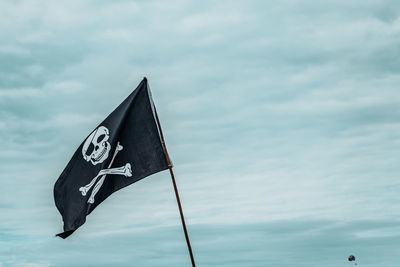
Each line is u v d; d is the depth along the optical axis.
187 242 14.95
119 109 15.60
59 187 15.77
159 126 15.51
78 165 15.65
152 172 15.22
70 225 15.47
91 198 15.34
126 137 15.44
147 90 15.64
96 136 15.55
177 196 15.16
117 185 15.31
